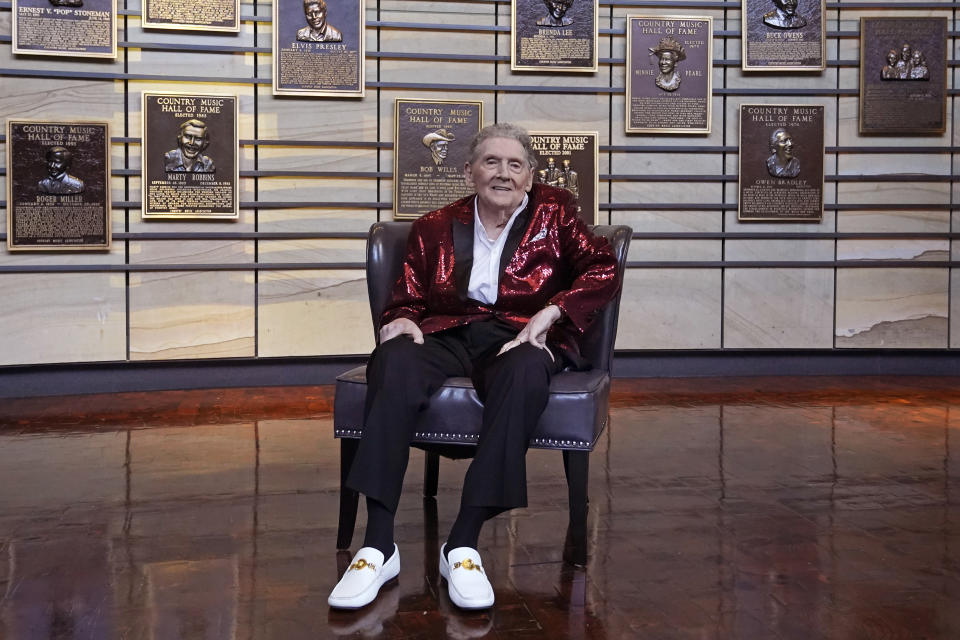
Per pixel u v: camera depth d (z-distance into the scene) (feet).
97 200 19.31
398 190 20.56
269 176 20.30
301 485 11.12
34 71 19.02
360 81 20.21
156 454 13.00
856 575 7.85
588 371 8.95
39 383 19.39
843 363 21.85
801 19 21.15
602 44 21.18
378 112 20.65
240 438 14.25
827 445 13.61
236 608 7.09
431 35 20.71
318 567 8.09
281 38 19.92
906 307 21.75
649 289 21.54
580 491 8.07
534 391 7.49
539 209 8.75
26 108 19.06
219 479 11.43
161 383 20.10
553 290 8.75
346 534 8.57
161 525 9.40
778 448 13.39
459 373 8.32
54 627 6.70
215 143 19.79
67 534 9.06
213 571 7.97
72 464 12.34
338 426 8.31
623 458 12.69
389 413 7.43
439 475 11.64
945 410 16.87
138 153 19.70
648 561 8.26
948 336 21.76
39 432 14.79
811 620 6.83
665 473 11.77
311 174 20.44
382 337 8.37
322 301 20.66
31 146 18.93
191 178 19.71
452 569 7.14
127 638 6.49
